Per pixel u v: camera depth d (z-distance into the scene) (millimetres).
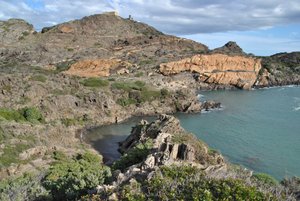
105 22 191375
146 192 16047
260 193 14883
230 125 76625
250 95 117938
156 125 55219
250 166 51094
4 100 69625
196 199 14086
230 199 14297
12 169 39094
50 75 92438
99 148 61250
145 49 160625
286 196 16141
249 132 70500
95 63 129625
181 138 44438
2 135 46031
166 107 91500
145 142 44031
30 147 45344
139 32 193125
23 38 169000
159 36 180125
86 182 21656
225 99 110188
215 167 21109
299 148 59750
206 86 133750
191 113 89875
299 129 72750
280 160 53750
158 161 24031
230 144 62312
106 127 77875
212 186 15461
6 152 42250
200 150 36844
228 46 174000
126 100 90375
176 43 173375
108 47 167125
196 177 16953
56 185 23672
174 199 14664
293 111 90875
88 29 183875
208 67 139500
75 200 19281
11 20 182750
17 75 84562
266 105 99062
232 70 140375
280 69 150375
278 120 80875
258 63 143125
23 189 24219
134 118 86625
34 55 144375
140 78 117000
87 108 80750
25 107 69188
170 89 99375
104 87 94250
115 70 127875
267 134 68938
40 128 53719
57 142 53781
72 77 99250
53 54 146750
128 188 16266
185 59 139125
